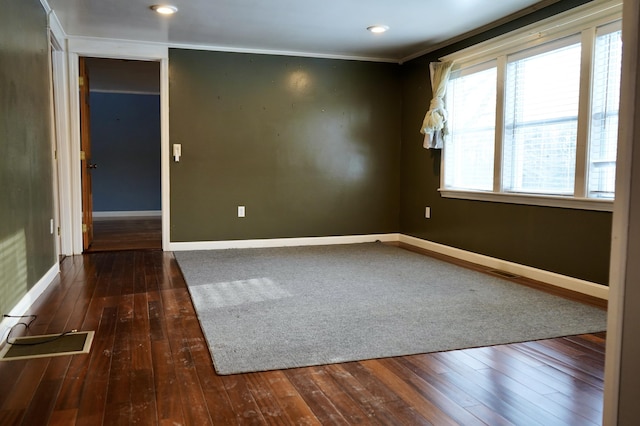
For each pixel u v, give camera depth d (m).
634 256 1.26
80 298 3.43
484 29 4.64
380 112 6.08
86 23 4.57
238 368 2.24
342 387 2.07
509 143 4.41
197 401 1.93
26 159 3.22
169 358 2.37
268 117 5.68
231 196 5.63
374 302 3.35
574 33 3.69
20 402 1.92
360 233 6.13
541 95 4.05
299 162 5.82
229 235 5.66
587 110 3.59
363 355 2.41
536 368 2.28
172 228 5.47
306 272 4.32
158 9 4.15
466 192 4.91
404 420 1.80
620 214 1.29
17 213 2.97
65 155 5.08
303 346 2.52
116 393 2.00
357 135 6.02
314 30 4.79
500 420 1.81
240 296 3.49
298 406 1.90
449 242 5.26
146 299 3.41
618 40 3.39
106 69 7.12
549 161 4.00
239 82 5.55
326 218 5.98
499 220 4.52
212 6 4.09
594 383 2.13
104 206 9.45
